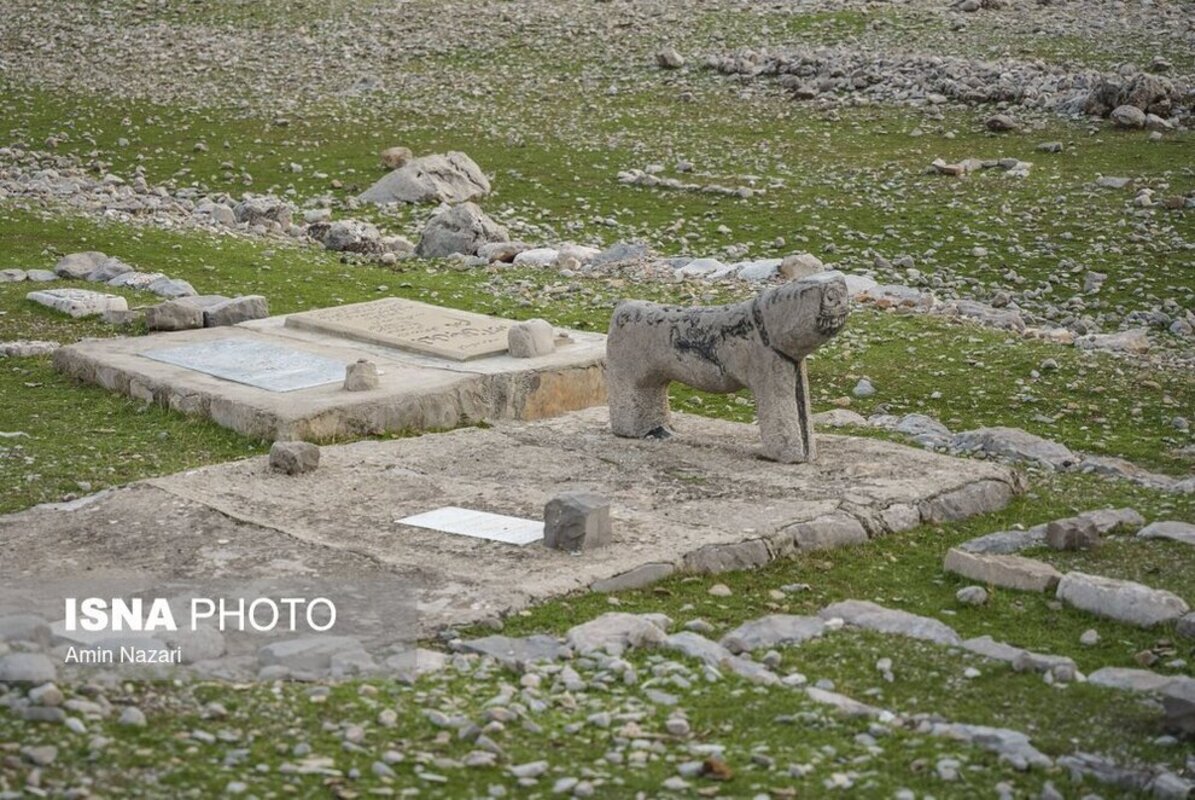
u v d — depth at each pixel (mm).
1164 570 9086
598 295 17219
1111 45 29516
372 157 26094
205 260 18578
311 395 11938
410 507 9883
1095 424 13031
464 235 20078
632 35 32906
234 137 27297
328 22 34906
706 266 18594
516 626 8023
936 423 12664
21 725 6305
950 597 8750
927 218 21406
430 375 12492
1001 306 17719
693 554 9000
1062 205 21516
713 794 6117
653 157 25406
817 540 9484
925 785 6207
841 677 7398
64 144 26688
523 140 26734
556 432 11836
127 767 6070
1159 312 17375
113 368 12859
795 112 27516
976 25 31641
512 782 6195
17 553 9008
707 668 7355
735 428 11969
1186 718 6676
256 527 9367
